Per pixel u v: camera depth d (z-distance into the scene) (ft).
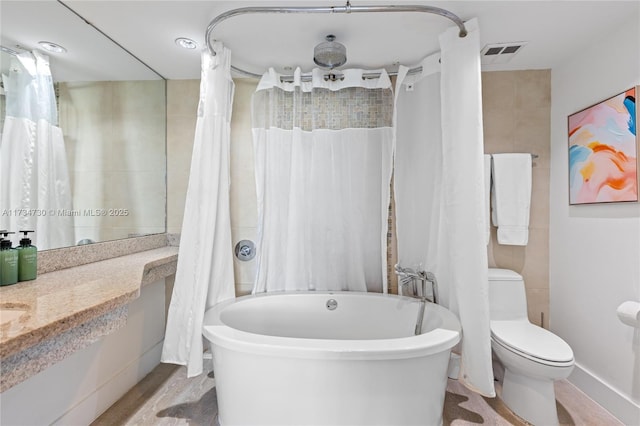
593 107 5.86
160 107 7.56
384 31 5.70
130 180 6.60
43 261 4.78
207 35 5.32
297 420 4.42
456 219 5.42
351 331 6.89
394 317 6.67
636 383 5.09
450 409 5.60
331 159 7.16
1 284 3.98
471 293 5.20
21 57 4.46
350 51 6.40
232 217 7.63
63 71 5.08
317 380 4.33
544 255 7.23
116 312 3.84
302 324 6.93
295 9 4.76
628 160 5.16
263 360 4.43
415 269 6.97
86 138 5.55
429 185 6.78
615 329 5.48
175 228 7.75
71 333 3.16
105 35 5.83
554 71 7.07
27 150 4.54
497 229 6.96
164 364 7.22
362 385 4.34
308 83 7.23
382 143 7.04
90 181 5.64
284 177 7.24
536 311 7.25
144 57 6.66
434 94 6.63
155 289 7.13
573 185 6.39
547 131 7.19
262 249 7.18
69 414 4.88
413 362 4.43
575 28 5.54
